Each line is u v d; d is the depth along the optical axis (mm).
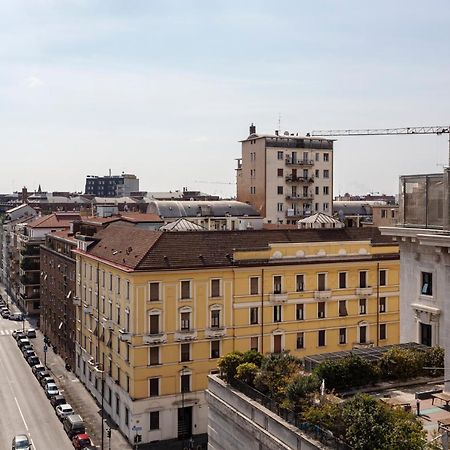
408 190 30703
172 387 58750
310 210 124500
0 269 170875
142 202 168750
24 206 159250
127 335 57594
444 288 28359
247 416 29328
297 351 63812
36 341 101562
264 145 120500
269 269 62406
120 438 59281
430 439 23172
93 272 71375
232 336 61062
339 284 65875
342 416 23578
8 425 62438
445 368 27703
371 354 31656
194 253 60531
